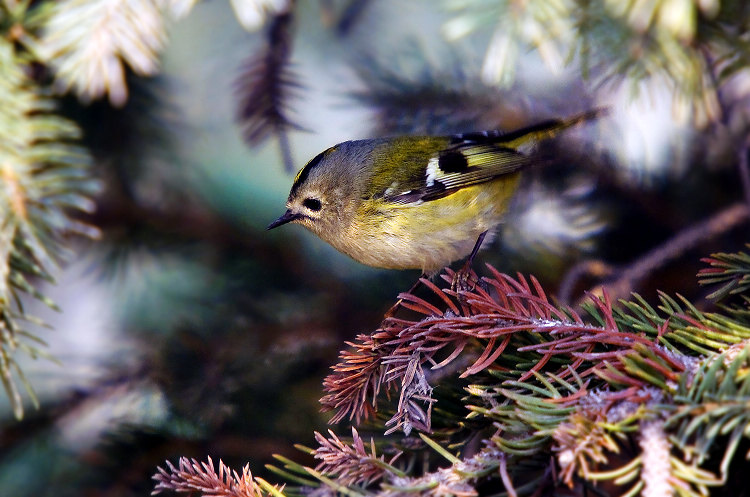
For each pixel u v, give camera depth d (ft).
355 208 8.15
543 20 8.00
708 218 8.13
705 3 7.99
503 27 8.00
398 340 7.95
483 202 8.15
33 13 8.04
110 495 8.07
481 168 8.14
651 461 6.73
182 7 8.04
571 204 8.18
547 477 7.82
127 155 8.21
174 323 8.19
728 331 7.89
